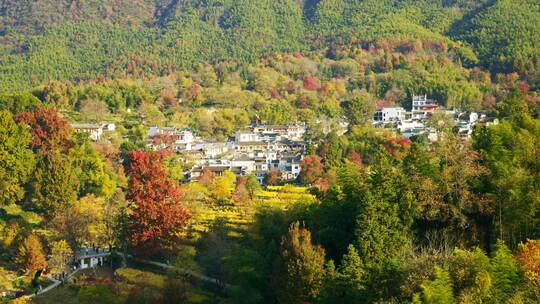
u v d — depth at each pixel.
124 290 93.19
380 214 73.12
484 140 82.38
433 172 77.19
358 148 175.75
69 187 125.94
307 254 70.88
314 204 89.69
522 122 87.88
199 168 178.25
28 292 99.69
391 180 75.94
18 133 136.00
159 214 107.69
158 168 114.44
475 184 74.94
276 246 81.31
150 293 87.94
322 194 98.19
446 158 77.94
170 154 187.75
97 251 114.50
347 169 93.75
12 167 131.12
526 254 57.22
